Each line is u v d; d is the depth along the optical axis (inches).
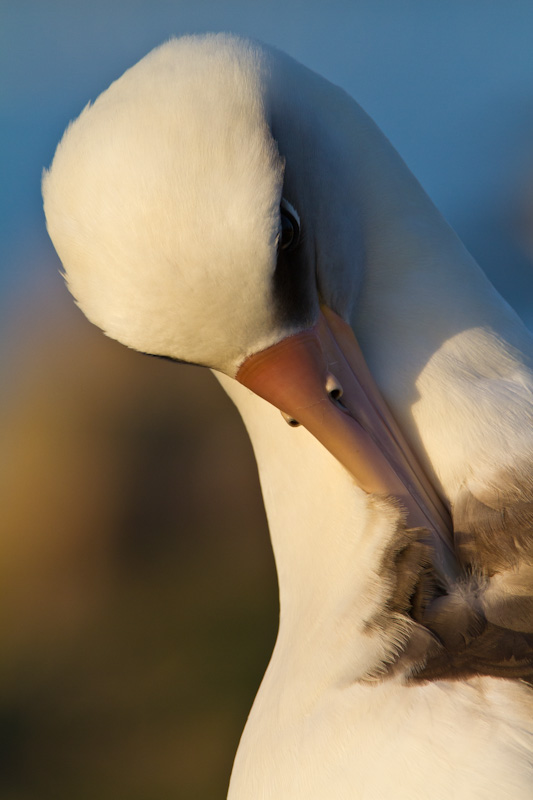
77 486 225.6
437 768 117.7
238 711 167.0
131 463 226.4
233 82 119.8
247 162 119.1
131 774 158.1
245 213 119.0
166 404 234.8
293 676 120.0
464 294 120.7
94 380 237.8
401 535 119.6
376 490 120.0
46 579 214.4
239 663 179.6
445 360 120.3
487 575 119.3
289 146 120.3
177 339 119.8
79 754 163.2
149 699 174.1
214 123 119.3
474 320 120.6
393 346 120.6
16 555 217.2
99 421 232.4
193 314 119.5
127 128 119.2
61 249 119.6
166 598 205.2
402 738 118.2
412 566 119.4
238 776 120.4
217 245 119.0
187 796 152.3
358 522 120.1
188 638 190.2
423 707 118.3
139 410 232.5
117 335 119.7
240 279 119.3
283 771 119.3
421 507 119.8
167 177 119.0
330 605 120.2
